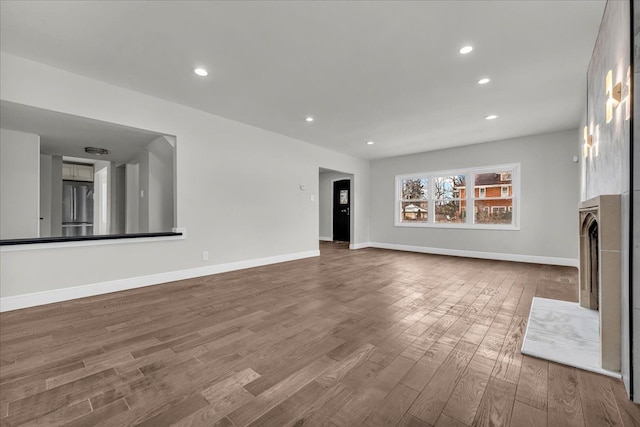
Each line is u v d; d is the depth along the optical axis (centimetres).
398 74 295
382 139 549
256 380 155
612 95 174
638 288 142
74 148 490
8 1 191
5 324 232
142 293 321
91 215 801
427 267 477
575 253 481
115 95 323
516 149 534
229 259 439
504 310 267
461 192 611
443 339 206
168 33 229
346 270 450
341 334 214
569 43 240
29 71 269
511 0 192
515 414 129
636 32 144
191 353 185
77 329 223
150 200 473
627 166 150
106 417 127
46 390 146
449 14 206
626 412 130
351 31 226
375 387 149
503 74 294
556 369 166
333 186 895
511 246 542
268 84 319
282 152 522
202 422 124
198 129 399
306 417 127
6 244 262
